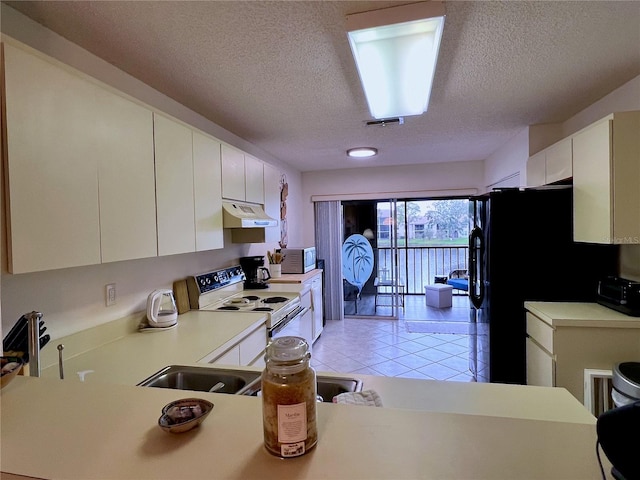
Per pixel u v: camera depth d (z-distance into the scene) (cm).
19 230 108
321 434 68
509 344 259
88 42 161
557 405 113
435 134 336
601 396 201
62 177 123
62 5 134
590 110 259
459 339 432
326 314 532
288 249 419
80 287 169
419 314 556
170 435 69
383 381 133
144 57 177
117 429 72
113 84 185
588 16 149
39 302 149
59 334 158
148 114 171
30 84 112
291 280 364
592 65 195
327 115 273
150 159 172
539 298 255
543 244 254
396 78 197
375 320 527
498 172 403
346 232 550
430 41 160
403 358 370
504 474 56
